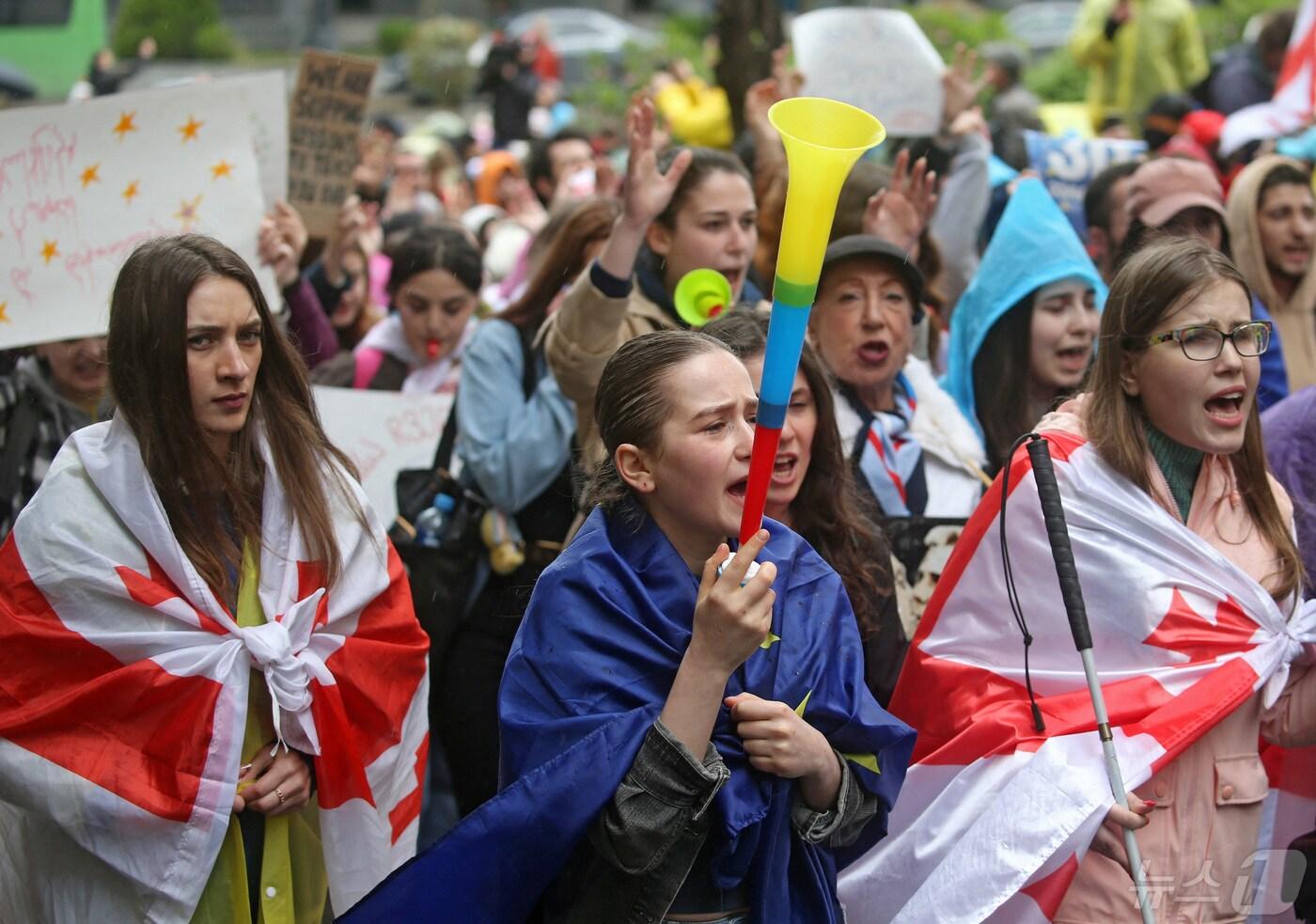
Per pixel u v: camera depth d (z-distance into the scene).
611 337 5.53
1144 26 13.75
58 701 3.97
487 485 5.70
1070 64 18.95
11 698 4.00
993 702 4.42
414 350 7.61
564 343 5.55
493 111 19.34
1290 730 4.54
